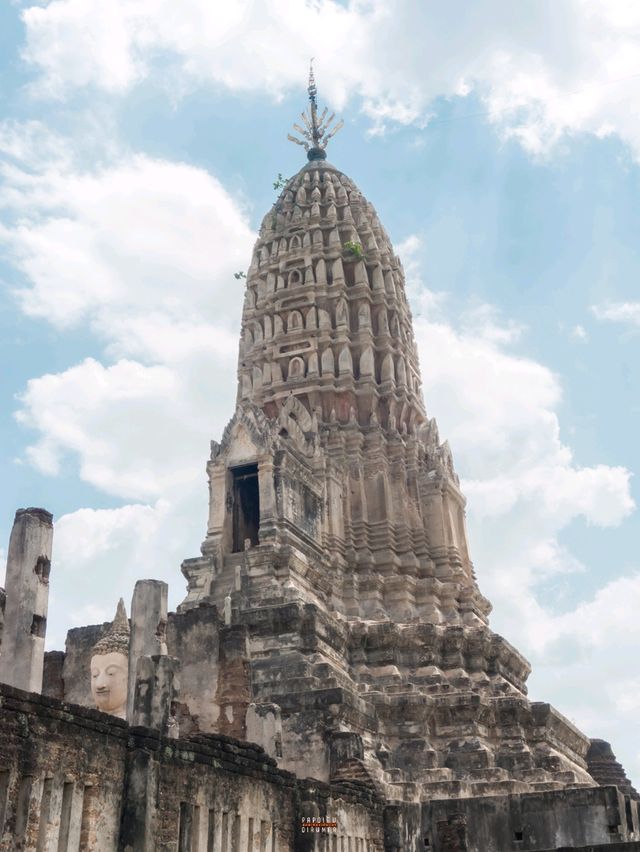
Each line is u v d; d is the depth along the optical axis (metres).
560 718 58.41
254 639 51.88
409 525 65.75
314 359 69.06
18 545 27.94
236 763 25.53
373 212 77.81
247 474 60.91
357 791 34.00
